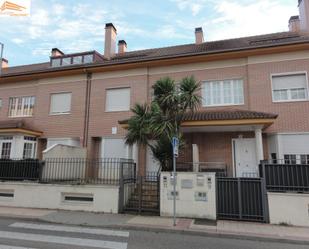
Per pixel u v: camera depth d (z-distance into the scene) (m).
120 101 13.99
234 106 12.20
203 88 12.81
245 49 11.98
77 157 12.62
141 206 8.95
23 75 15.54
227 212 8.14
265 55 12.08
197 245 5.80
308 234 6.63
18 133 13.66
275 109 11.55
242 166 11.69
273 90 11.83
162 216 8.37
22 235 6.21
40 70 15.09
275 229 7.08
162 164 9.78
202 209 8.19
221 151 12.00
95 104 14.27
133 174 10.41
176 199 8.41
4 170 10.37
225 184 8.30
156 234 6.67
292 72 11.60
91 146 13.88
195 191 8.32
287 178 7.88
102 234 6.50
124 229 7.11
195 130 11.80
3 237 6.00
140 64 13.60
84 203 9.16
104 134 13.77
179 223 7.51
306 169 7.79
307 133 11.02
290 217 7.60
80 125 14.24
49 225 7.38
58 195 9.43
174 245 5.74
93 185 9.19
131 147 11.67
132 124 10.18
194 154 11.03
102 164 11.14
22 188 9.84
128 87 13.94
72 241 5.81
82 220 7.79
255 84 11.98
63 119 14.65
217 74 12.72
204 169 11.41
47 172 10.18
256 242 6.22
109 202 8.94
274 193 7.82
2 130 13.52
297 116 11.25
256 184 8.09
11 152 13.65
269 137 11.66
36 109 15.30
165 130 9.62
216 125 10.38
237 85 12.45
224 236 6.55
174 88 10.47
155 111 9.86
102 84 14.38
